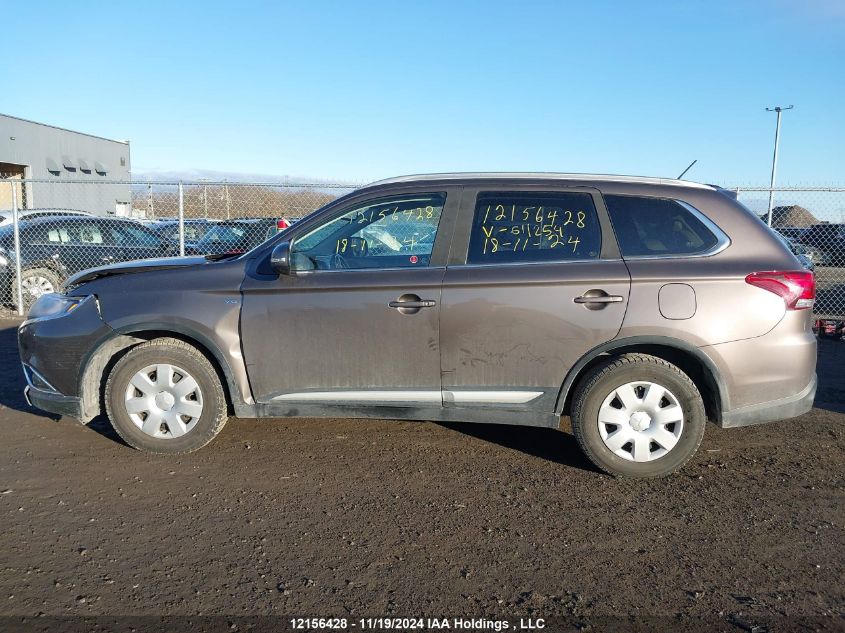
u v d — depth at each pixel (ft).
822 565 11.06
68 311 15.08
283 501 13.16
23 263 34.04
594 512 12.86
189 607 9.75
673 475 14.60
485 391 14.21
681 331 13.61
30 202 82.89
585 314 13.75
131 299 14.76
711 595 10.19
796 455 15.87
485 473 14.62
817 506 13.20
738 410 13.89
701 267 13.73
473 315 13.94
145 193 40.27
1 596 9.91
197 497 13.28
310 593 10.14
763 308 13.65
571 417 14.34
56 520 12.26
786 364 13.78
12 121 91.45
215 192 39.60
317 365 14.47
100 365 15.33
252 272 14.70
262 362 14.57
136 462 14.87
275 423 17.62
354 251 14.62
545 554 11.34
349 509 12.87
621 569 10.90
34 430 16.79
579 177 14.64
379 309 14.14
